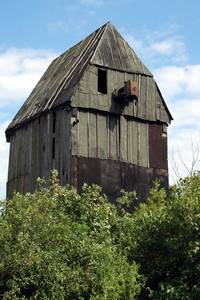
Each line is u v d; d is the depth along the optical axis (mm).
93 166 24094
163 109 27078
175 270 15211
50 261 13039
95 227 15555
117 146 25094
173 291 14164
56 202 15383
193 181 16562
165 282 14812
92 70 25000
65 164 23891
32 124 26828
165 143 26859
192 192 15758
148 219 16078
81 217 15797
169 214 15500
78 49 28234
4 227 13141
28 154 26734
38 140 26078
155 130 26688
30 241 13062
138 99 26172
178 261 15141
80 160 23781
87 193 16594
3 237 13016
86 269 13562
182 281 14516
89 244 13898
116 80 25656
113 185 24469
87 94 24562
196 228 14625
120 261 14359
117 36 26922
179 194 16172
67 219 14555
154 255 15633
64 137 24219
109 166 24594
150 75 26828
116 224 16562
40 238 13367
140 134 26078
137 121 26125
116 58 25969
